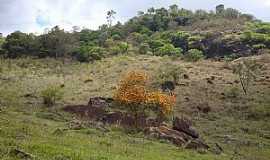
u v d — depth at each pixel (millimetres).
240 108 61844
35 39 120375
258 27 145250
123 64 97875
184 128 39219
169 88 72500
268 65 95750
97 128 36938
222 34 130375
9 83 72688
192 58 109062
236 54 116188
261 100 66250
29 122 34562
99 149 23250
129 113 45125
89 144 24781
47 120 40500
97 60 108625
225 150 36500
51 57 113562
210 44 124250
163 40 137625
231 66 95312
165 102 43969
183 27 162125
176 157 26266
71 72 91688
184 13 180875
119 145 27250
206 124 51281
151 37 150250
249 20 170125
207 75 85500
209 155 30922
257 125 52781
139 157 22812
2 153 16047
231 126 51250
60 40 115375
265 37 121000
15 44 116438
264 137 47031
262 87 75625
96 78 83312
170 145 32750
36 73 88375
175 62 103188
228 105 63188
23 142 19844
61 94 59406
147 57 111250
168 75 77062
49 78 82188
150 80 77062
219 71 91125
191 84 76500
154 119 44812
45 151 17984
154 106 44188
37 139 22859
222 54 119812
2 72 85625
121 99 43188
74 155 18125
